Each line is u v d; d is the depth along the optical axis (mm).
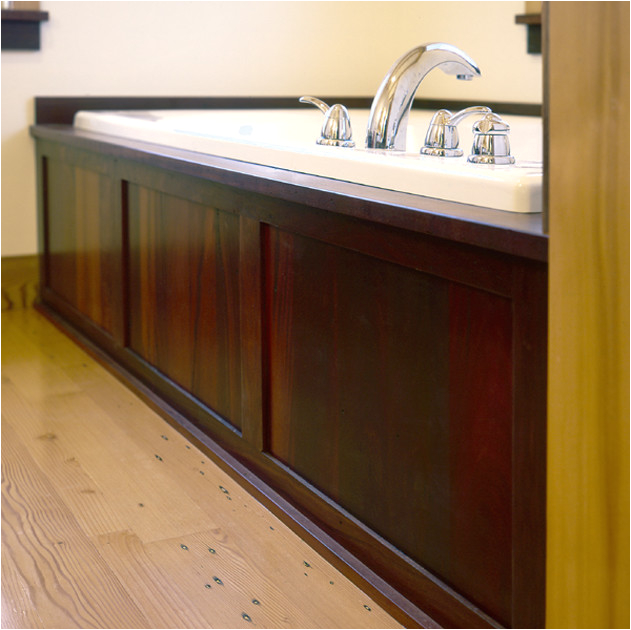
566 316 854
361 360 1175
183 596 1138
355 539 1214
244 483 1472
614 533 923
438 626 1059
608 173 853
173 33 2758
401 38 3088
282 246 1336
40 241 2641
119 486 1471
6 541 1279
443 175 1076
